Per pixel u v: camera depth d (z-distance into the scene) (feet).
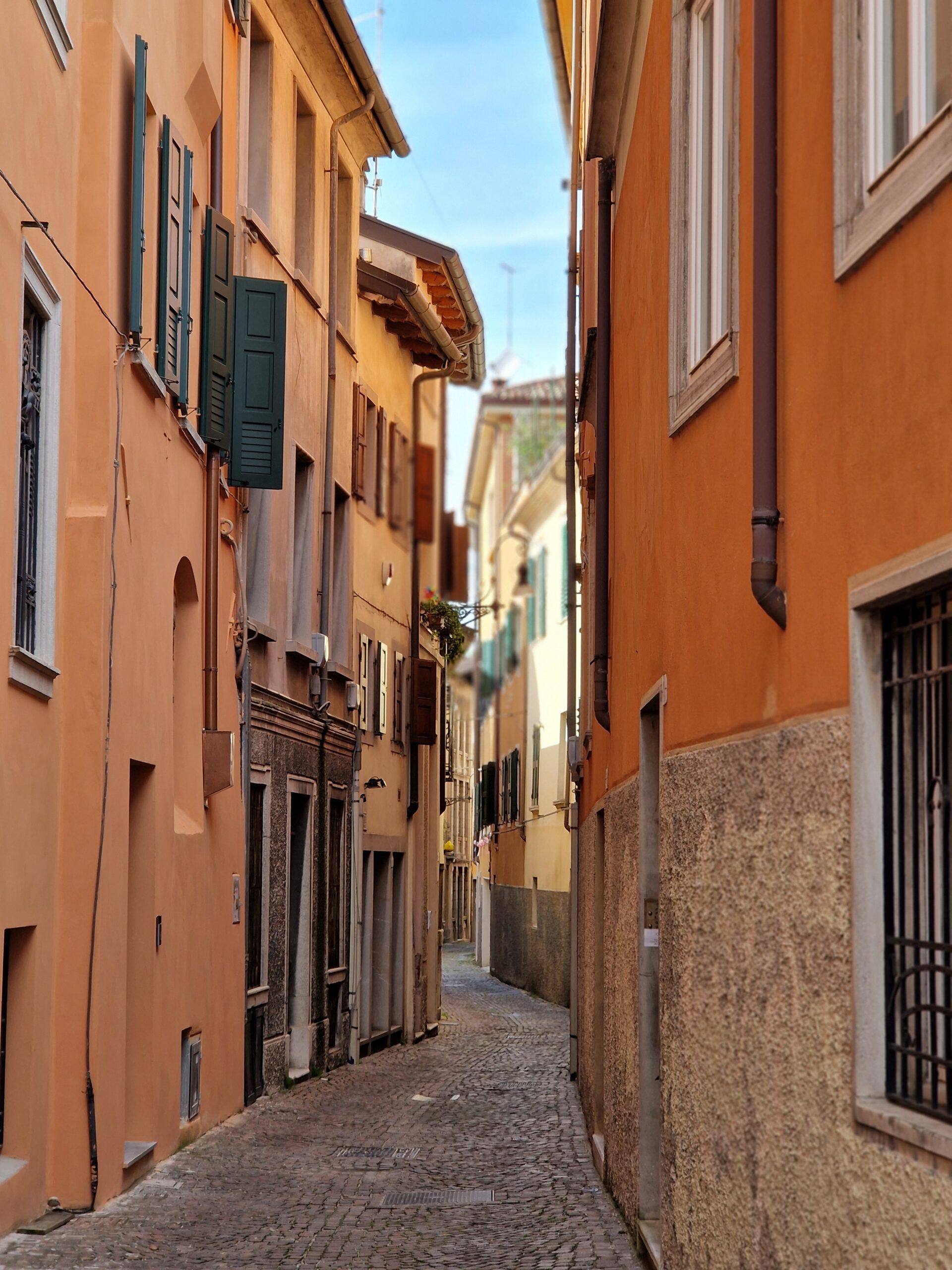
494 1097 51.31
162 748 34.53
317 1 52.08
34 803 26.43
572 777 57.88
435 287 73.56
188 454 37.81
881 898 13.82
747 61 19.03
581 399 51.49
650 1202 26.61
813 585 15.51
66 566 28.68
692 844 21.03
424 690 77.71
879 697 14.08
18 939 26.63
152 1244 26.12
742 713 18.44
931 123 12.59
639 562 28.19
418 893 78.28
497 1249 27.04
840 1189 14.01
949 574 12.16
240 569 44.29
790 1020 15.80
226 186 43.86
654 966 27.27
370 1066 61.41
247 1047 46.19
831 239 15.20
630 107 31.50
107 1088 29.12
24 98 25.26
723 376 19.72
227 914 42.27
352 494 62.54
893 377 13.33
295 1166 35.68
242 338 41.91
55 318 27.73
